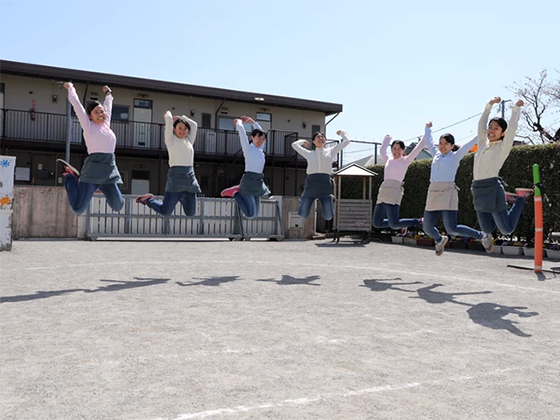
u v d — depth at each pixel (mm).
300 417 2592
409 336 4316
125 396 2818
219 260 10055
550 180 12664
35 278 7094
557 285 7375
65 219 15977
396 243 17078
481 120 7105
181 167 7715
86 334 4109
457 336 4355
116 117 22719
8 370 3217
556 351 3943
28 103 21203
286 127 25969
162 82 22516
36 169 21750
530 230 13047
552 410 2766
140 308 5164
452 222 7789
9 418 2500
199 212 17203
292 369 3361
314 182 8711
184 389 2943
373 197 20703
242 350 3764
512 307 5676
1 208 10953
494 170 6977
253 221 17875
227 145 24484
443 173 7836
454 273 8672
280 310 5238
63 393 2846
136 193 23594
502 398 2932
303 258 10977
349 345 3980
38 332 4160
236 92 23984
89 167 6859
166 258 10250
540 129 30641
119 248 12586
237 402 2770
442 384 3146
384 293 6469
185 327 4410
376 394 2949
